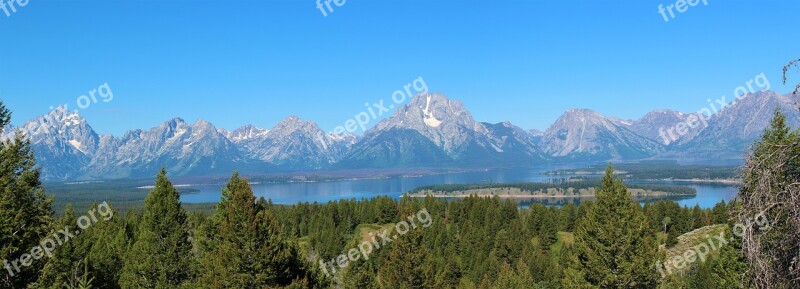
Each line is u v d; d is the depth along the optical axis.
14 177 30.17
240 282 36.09
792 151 14.41
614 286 40.69
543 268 91.00
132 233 74.88
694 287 65.94
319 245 110.38
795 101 14.46
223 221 37.44
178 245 48.38
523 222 146.12
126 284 48.34
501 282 72.88
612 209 41.25
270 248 36.97
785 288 14.69
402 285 55.62
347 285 69.50
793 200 13.95
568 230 142.75
